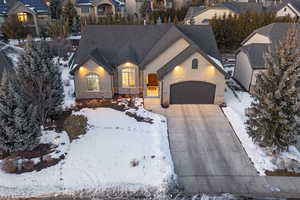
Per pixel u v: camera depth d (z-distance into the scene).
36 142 16.50
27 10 51.16
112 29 26.97
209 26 27.41
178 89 23.92
